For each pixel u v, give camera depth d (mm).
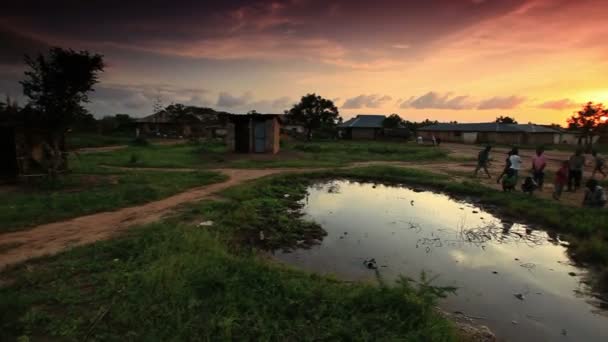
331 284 4531
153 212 8461
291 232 7945
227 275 4430
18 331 3227
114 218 7840
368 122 56625
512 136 52844
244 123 25000
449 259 6578
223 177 14375
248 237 7336
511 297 5035
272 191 12562
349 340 3205
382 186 15234
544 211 9242
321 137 54344
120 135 52344
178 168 17969
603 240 7223
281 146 32906
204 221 7781
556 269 6156
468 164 22391
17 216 7367
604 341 3939
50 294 3914
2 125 11938
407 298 3762
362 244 7371
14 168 12508
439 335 3314
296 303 3785
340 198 12578
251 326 3395
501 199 11172
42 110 12062
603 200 9219
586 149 36781
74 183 11883
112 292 3975
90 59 12109
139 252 5332
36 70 11766
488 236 8016
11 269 4762
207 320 3398
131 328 3297
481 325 4207
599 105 43344
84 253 5348
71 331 3217
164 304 3613
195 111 65062
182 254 4988
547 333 4090
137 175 14219
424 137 65250
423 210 10727
